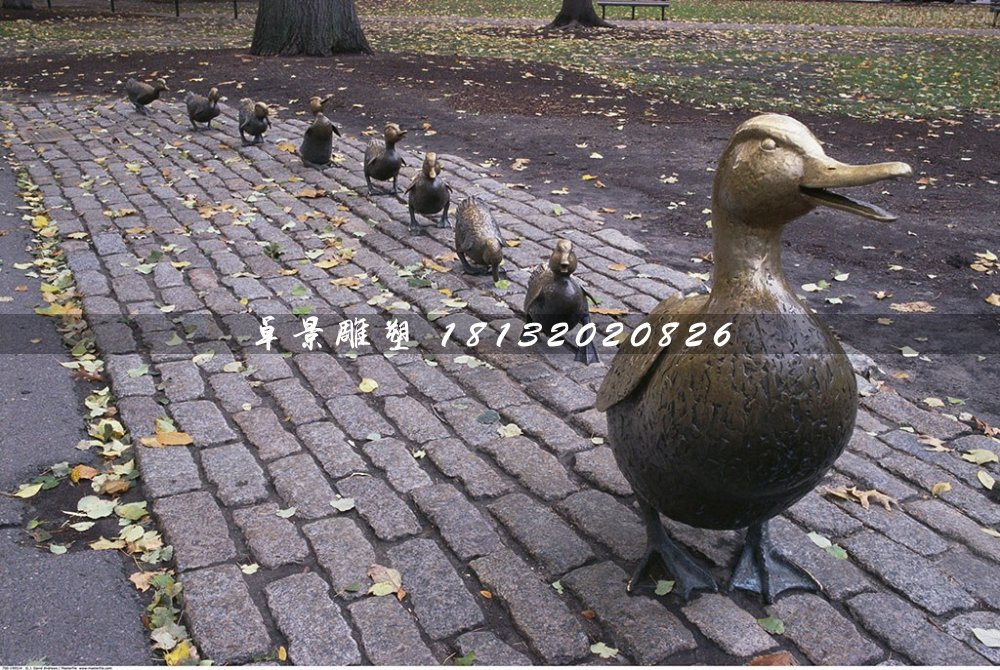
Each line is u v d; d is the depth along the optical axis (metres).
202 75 15.12
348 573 3.60
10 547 3.79
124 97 13.40
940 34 24.95
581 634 3.27
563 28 24.56
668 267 7.01
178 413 4.80
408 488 4.18
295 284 6.60
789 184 2.82
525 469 4.32
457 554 3.74
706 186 9.37
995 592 3.52
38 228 7.81
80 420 4.82
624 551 3.72
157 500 4.06
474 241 6.44
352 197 8.59
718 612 3.39
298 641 3.25
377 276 6.75
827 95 14.77
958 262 7.37
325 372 5.30
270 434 4.62
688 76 16.48
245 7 30.88
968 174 10.03
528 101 13.62
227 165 9.70
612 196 9.02
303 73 15.33
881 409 4.95
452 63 16.88
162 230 7.70
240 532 3.87
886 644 3.27
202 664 3.14
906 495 4.16
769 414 2.84
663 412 3.03
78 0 32.41
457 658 3.19
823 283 6.80
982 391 5.27
